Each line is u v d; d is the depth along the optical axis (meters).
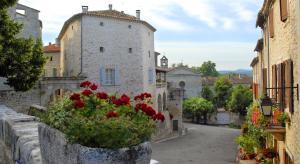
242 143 18.36
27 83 23.47
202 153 31.95
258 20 18.48
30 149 6.15
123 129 3.89
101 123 4.00
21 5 32.12
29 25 32.53
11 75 22.77
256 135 16.44
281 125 11.40
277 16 13.21
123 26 36.84
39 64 24.09
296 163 9.62
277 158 13.82
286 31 11.16
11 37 22.22
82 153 3.83
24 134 7.34
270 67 16.02
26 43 23.02
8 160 8.23
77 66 35.78
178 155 31.03
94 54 35.19
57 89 31.09
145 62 39.62
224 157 29.78
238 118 65.00
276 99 12.85
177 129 46.84
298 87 9.22
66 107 5.45
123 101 5.18
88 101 5.37
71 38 37.44
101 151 3.74
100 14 35.19
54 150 4.90
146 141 4.12
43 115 5.90
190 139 41.72
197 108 63.47
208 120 65.62
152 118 4.89
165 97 48.03
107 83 35.72
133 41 37.47
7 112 13.02
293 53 9.98
